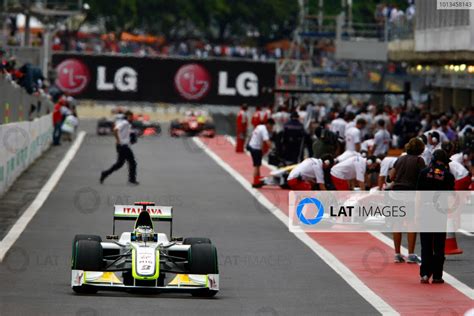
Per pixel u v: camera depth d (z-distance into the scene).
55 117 161.75
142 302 46.69
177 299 47.97
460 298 50.53
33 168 121.06
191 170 125.12
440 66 144.12
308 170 77.12
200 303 47.12
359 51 187.12
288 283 54.03
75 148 157.00
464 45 117.00
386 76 197.75
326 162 76.56
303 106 142.12
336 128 120.19
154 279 47.50
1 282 51.47
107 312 44.00
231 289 51.66
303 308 47.09
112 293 48.88
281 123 141.88
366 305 48.38
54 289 49.69
